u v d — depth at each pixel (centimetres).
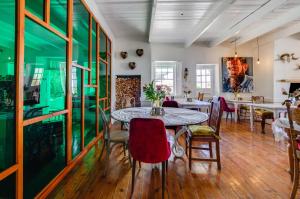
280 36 563
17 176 152
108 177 231
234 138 411
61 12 232
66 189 203
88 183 216
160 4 365
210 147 288
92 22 358
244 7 376
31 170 176
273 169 254
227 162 278
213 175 237
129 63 601
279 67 595
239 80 677
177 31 543
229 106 648
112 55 557
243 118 652
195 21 458
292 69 594
